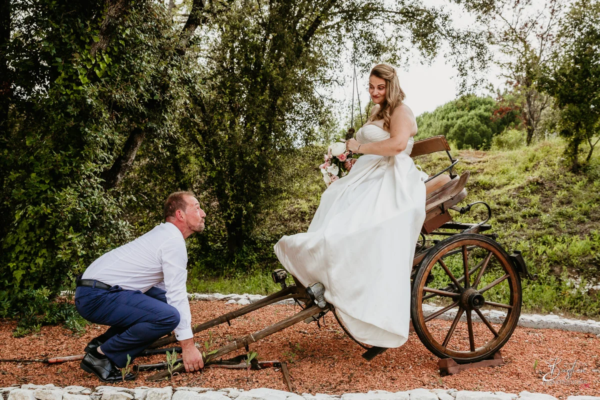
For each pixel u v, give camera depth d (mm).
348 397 2672
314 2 9469
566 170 10297
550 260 7512
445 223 3932
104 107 5656
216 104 8992
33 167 5297
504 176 11102
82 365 3131
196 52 7965
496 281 3590
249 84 8953
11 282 5273
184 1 9344
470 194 10672
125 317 3080
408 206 3213
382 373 3289
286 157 9562
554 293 6105
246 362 3199
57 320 4938
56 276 5453
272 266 9602
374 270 3076
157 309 3070
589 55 9211
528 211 9180
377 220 3205
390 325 2971
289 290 3742
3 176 5484
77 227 5543
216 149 9297
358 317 3039
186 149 9391
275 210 10297
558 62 9648
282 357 3648
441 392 2775
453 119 18391
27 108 5422
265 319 4895
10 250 5359
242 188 9703
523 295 6035
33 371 3393
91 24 5398
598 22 9078
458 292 3545
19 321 4922
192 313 5352
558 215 8828
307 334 4312
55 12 5129
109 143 6441
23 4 5148
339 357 3652
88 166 5504
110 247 5969
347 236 3158
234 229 10086
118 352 3119
